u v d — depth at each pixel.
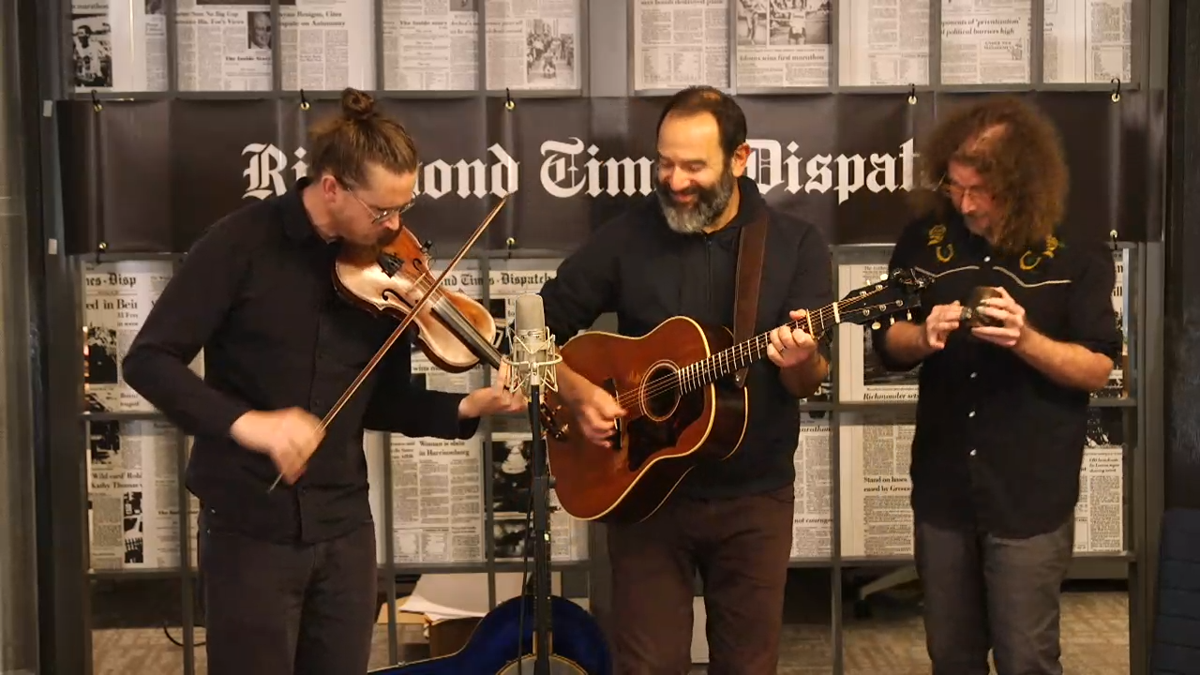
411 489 2.87
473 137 2.73
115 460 2.84
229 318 1.94
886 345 2.33
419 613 2.95
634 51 2.79
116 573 2.84
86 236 2.71
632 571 2.29
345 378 2.00
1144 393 2.81
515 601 2.58
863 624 3.13
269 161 2.72
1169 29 2.73
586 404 2.27
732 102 2.23
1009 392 2.24
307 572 1.98
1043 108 2.72
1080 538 2.88
